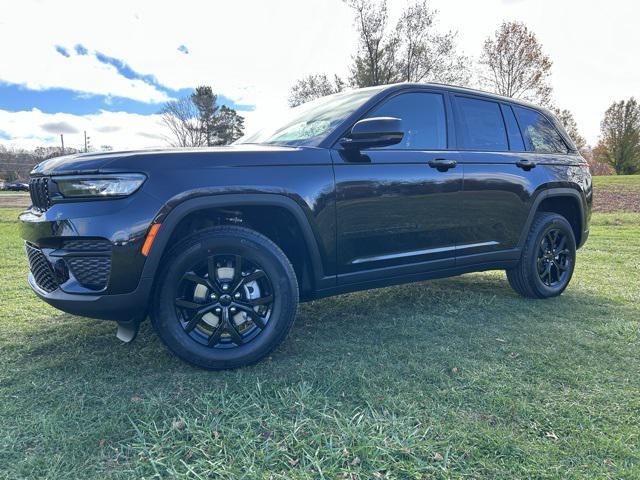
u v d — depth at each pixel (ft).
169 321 7.88
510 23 83.10
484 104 12.51
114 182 7.41
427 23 75.97
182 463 5.60
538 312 11.96
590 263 19.52
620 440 6.10
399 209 10.03
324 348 9.36
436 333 10.29
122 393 7.38
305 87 92.94
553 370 8.28
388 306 12.49
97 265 7.48
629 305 12.71
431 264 10.81
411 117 10.80
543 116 14.24
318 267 9.14
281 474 5.41
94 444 6.00
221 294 8.20
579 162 14.55
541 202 13.19
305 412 6.76
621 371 8.29
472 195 11.34
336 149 9.36
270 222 9.22
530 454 5.82
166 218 7.55
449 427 6.40
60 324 10.78
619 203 53.11
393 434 6.11
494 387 7.60
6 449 5.90
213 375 8.04
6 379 7.86
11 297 13.24
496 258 12.18
